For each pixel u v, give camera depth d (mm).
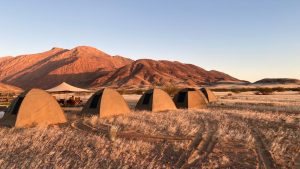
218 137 11773
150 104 23141
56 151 9609
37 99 16375
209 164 8281
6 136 12109
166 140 11352
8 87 95625
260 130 13641
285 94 67125
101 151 9422
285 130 13734
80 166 8078
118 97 20547
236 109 25359
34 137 11680
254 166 8109
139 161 8539
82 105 32531
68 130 13781
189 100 27047
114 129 12312
